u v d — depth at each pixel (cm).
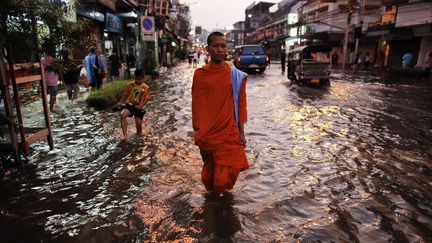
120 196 378
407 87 1500
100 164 479
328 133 666
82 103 997
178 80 1805
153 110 907
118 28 2036
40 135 511
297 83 1544
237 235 298
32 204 359
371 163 491
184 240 291
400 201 372
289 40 5256
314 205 360
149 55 1864
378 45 3350
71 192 388
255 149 559
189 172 448
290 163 490
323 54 1483
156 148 555
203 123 342
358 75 2294
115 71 1484
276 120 785
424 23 2330
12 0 401
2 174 439
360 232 308
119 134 646
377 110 920
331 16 4203
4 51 435
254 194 384
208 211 341
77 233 304
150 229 309
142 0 1750
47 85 848
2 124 448
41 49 468
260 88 1430
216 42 329
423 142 602
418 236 303
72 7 521
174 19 4500
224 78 340
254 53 2281
